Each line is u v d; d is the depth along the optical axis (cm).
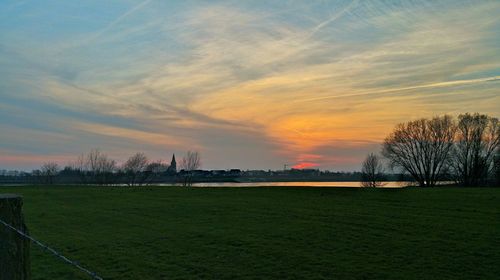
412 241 2042
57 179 10912
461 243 1986
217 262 1709
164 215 3005
